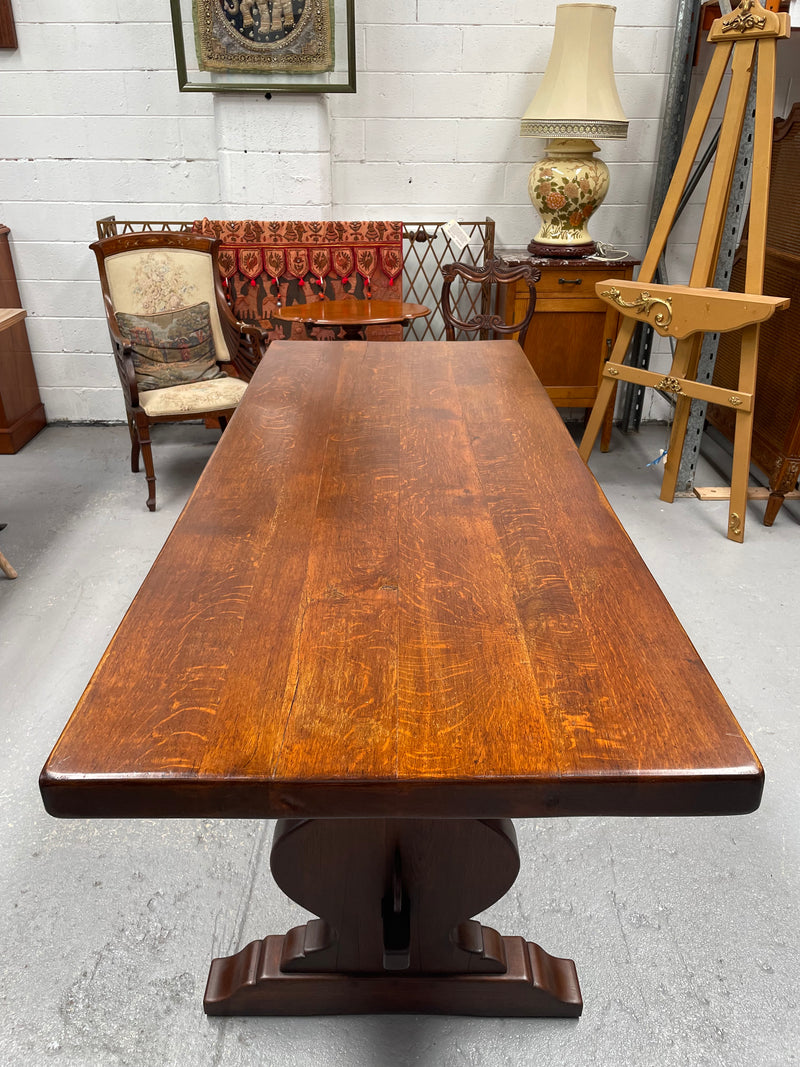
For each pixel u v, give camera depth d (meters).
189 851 1.76
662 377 3.06
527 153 3.74
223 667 0.98
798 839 1.79
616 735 0.87
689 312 2.84
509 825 1.16
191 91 3.41
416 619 1.08
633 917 1.62
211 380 3.45
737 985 1.49
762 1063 1.36
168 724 0.89
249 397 1.95
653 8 3.48
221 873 1.71
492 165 3.77
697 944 1.56
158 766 0.83
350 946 1.33
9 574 2.72
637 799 0.84
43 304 3.92
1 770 1.95
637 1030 1.41
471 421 1.79
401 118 3.67
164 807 0.84
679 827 1.83
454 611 1.09
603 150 3.75
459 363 2.22
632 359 3.97
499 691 0.94
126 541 2.99
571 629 1.05
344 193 3.81
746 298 2.69
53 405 4.14
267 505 1.39
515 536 1.29
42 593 2.66
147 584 1.16
